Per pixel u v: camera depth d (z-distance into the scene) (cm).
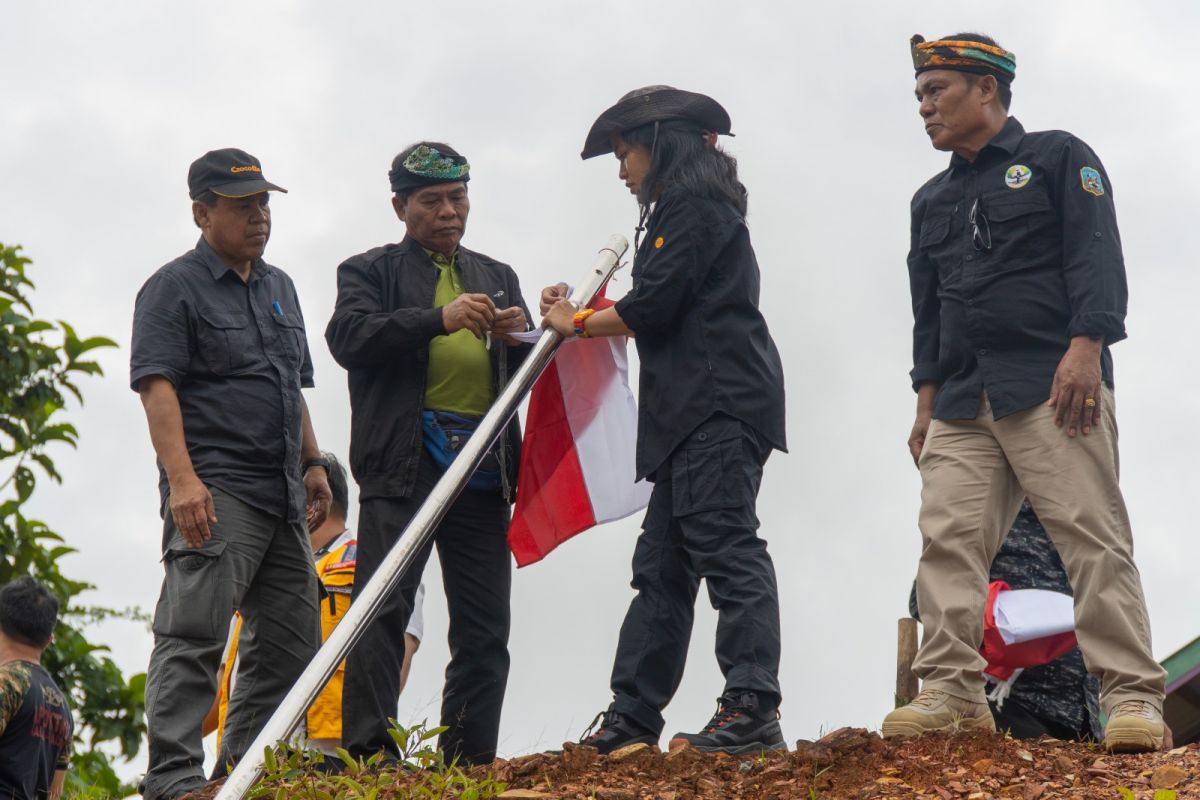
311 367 637
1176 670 700
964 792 476
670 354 571
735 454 557
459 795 484
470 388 613
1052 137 558
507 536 620
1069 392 532
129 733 990
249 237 598
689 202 570
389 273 622
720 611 547
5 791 573
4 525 992
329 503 662
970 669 535
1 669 582
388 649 567
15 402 992
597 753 518
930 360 593
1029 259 553
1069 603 593
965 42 564
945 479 558
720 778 502
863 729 516
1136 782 474
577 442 635
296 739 550
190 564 561
